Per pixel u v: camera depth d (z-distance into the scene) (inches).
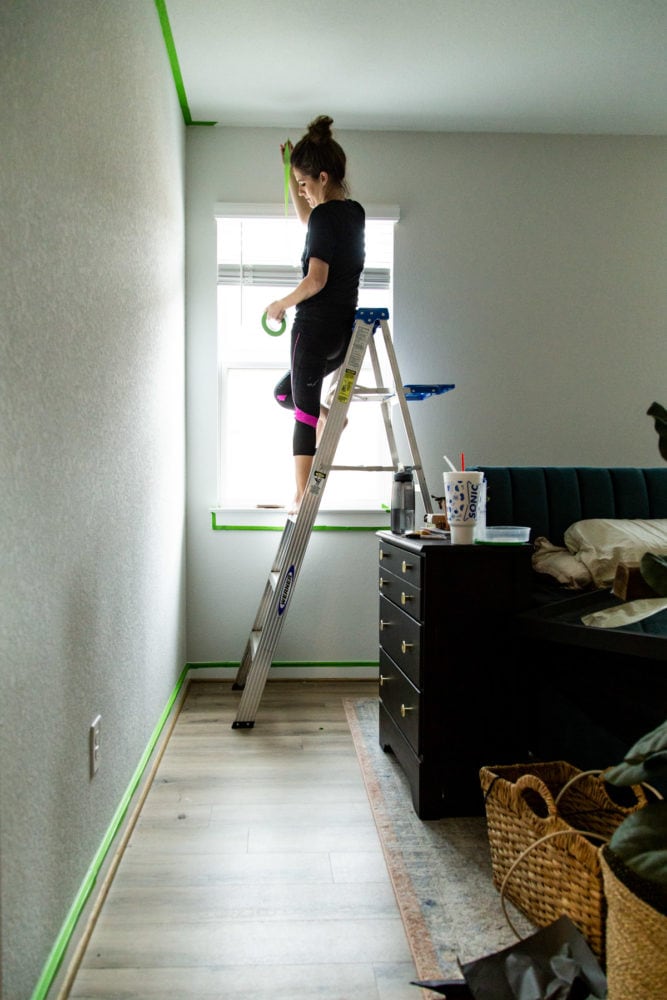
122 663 67.7
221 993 46.7
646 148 125.1
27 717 40.7
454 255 123.6
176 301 108.4
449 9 89.9
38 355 42.4
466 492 71.5
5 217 36.6
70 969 47.6
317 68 103.7
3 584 36.8
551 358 125.2
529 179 124.0
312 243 92.0
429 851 64.9
